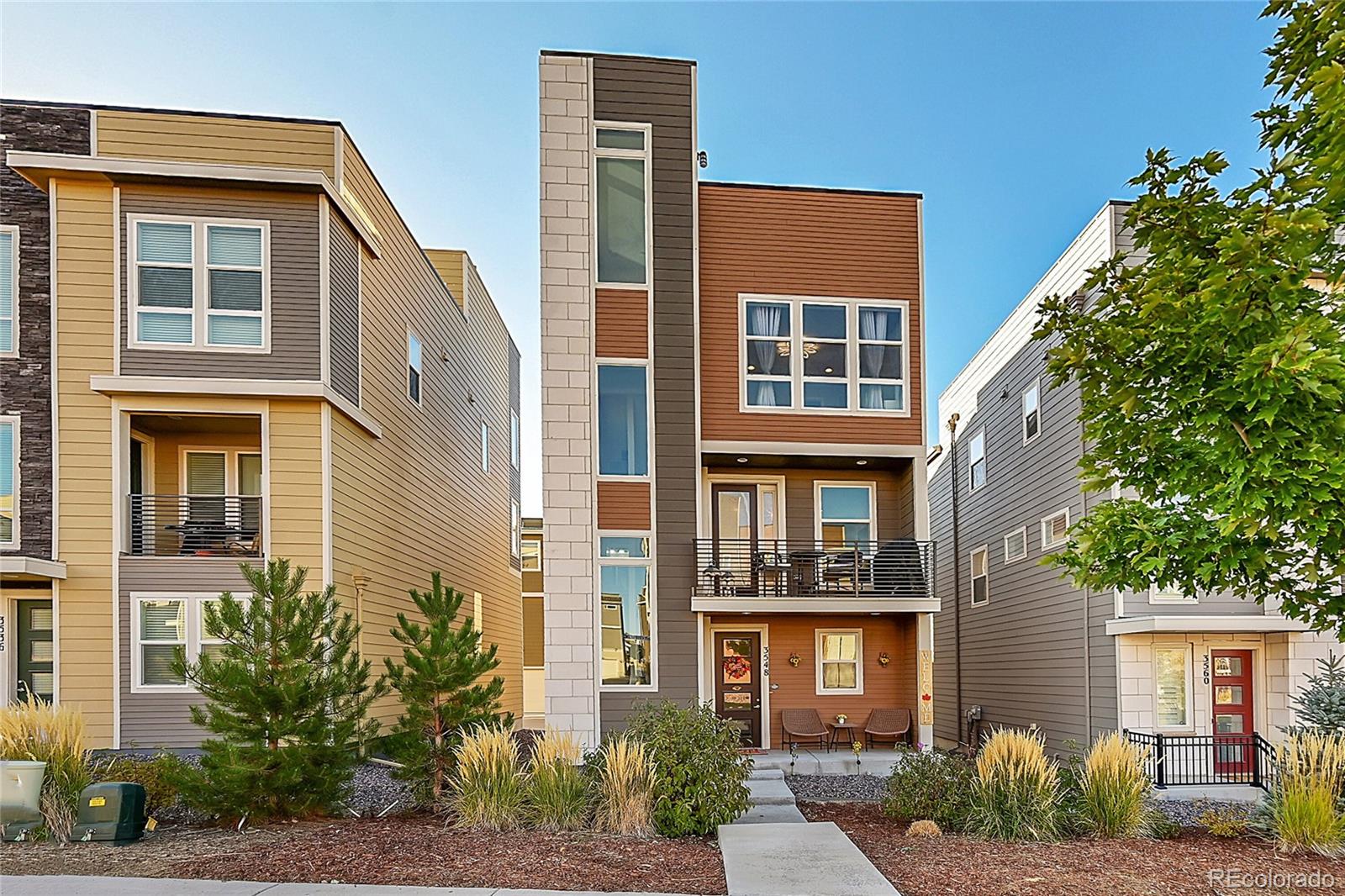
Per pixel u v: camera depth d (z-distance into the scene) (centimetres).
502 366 2472
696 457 1268
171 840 749
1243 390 546
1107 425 671
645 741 851
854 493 1424
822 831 777
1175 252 632
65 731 809
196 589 1180
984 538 1933
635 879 646
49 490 1175
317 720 801
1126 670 1323
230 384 1188
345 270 1309
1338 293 631
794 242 1354
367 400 1395
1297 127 612
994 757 837
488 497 2262
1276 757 878
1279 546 623
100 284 1203
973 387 2030
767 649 1361
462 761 833
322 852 703
